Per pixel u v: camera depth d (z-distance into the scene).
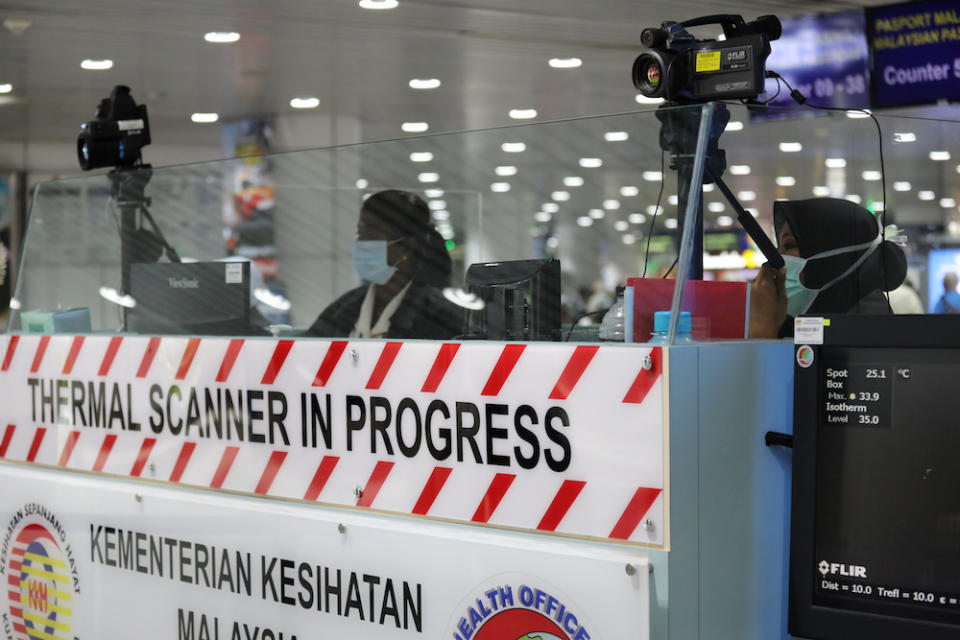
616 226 1.86
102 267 2.88
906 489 1.67
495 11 6.70
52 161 11.32
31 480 2.86
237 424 2.37
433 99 9.80
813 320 1.75
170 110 10.01
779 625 1.93
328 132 10.58
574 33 7.32
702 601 1.74
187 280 2.60
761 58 1.98
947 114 6.51
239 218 2.49
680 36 2.10
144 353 2.58
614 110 10.38
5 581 2.96
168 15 6.71
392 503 2.07
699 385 1.74
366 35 7.35
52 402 2.84
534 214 1.97
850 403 1.72
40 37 7.27
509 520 1.88
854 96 6.78
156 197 2.71
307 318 2.33
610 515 1.74
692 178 1.79
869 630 1.66
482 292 2.04
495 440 1.90
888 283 2.40
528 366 1.85
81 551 2.73
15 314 3.16
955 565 1.62
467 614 1.93
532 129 1.97
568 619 1.78
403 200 2.15
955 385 1.64
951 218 3.00
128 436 2.62
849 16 6.72
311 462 2.22
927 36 6.46
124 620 2.62
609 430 1.75
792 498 1.75
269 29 7.16
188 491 2.47
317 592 2.18
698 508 1.73
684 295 1.76
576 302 1.90
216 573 2.39
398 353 2.06
